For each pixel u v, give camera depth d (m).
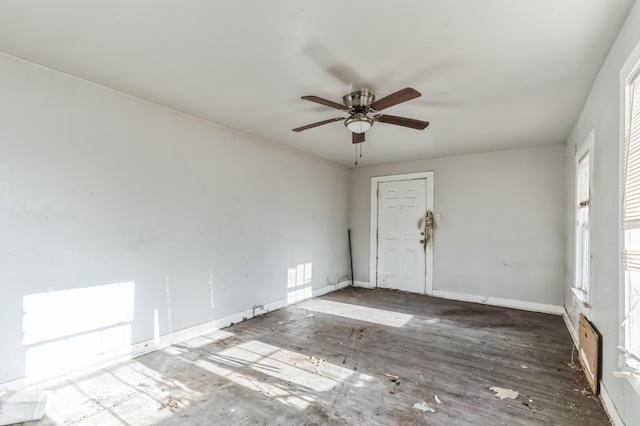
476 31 1.82
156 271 2.99
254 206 4.05
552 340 3.27
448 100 2.81
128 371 2.52
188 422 1.90
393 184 5.66
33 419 1.90
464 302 4.82
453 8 1.62
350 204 6.11
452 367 2.64
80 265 2.50
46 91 2.34
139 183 2.88
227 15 1.71
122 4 1.63
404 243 5.52
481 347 3.07
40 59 2.22
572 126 3.51
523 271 4.51
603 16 1.68
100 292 2.61
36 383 2.26
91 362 2.54
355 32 1.85
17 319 2.20
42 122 2.32
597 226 2.34
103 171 2.64
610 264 2.01
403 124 2.72
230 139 3.74
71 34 1.91
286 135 3.99
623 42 1.75
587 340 2.46
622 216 1.75
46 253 2.33
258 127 3.68
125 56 2.16
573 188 3.57
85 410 2.01
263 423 1.89
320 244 5.29
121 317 2.73
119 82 2.56
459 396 2.20
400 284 5.55
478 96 2.72
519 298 4.52
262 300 4.16
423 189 5.36
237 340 3.21
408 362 2.73
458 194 5.03
